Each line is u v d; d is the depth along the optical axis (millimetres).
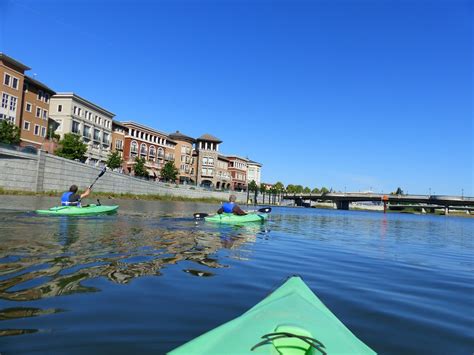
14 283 5176
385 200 90000
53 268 6086
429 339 3951
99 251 7785
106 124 71750
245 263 7727
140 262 6965
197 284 5680
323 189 136250
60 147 53375
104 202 35000
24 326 3725
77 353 3201
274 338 2760
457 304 5477
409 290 6262
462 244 15656
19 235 9375
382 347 3686
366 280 6906
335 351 2830
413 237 18422
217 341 2865
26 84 51625
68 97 60188
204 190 78875
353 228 22906
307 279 6688
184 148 95375
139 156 81625
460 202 81562
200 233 12352
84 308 4324
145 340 3533
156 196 61406
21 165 36719
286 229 17406
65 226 11711
